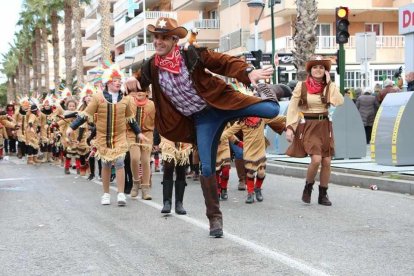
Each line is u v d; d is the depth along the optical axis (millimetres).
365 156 14438
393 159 12344
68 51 51344
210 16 46750
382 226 7484
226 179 10078
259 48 25297
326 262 5762
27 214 9016
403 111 12250
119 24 61094
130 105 9703
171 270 5629
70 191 11891
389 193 10406
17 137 23125
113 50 66312
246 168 9656
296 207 9125
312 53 17484
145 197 10320
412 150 12312
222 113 6613
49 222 8281
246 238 6910
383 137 12594
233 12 40625
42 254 6418
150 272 5586
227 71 6359
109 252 6410
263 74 6148
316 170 9141
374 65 37531
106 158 9562
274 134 16766
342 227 7461
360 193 10492
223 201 9969
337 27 14516
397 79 24328
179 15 50875
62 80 71938
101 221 8250
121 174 9656
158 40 6398
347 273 5371
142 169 10352
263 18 38594
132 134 10281
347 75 37219
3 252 6539
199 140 6773
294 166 14141
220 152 10047
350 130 14305
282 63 21062
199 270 5598
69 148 15953
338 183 11914
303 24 17453
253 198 9688
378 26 38469
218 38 43906
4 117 20281
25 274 5672
